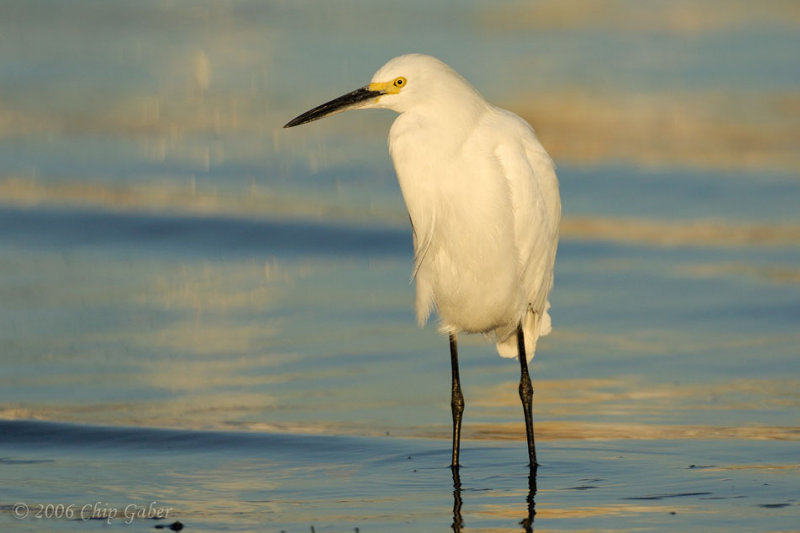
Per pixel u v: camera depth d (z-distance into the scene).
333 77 27.41
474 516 7.50
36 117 24.47
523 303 8.95
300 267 16.17
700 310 13.66
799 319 13.23
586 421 9.84
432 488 8.17
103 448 9.09
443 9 35.47
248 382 11.04
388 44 30.48
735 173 20.83
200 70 28.48
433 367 11.64
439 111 8.45
